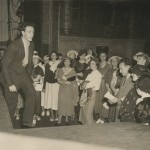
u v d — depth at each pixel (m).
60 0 15.09
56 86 8.61
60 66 8.77
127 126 2.65
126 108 4.20
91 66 7.26
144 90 3.82
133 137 2.31
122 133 2.41
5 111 3.93
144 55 5.32
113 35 16.78
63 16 15.23
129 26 17.22
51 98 8.67
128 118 4.12
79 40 15.75
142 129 2.54
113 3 16.38
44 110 9.29
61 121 8.65
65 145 2.11
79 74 8.94
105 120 7.63
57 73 8.26
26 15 15.09
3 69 4.42
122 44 17.12
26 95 4.64
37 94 8.48
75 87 8.09
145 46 17.56
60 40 15.30
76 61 9.30
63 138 2.26
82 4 15.61
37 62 8.61
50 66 8.79
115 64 7.39
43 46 15.07
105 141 2.19
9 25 14.98
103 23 16.39
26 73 4.66
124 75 5.82
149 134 2.37
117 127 2.60
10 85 4.43
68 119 8.86
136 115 3.80
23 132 2.41
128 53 17.31
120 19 16.92
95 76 7.20
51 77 8.63
